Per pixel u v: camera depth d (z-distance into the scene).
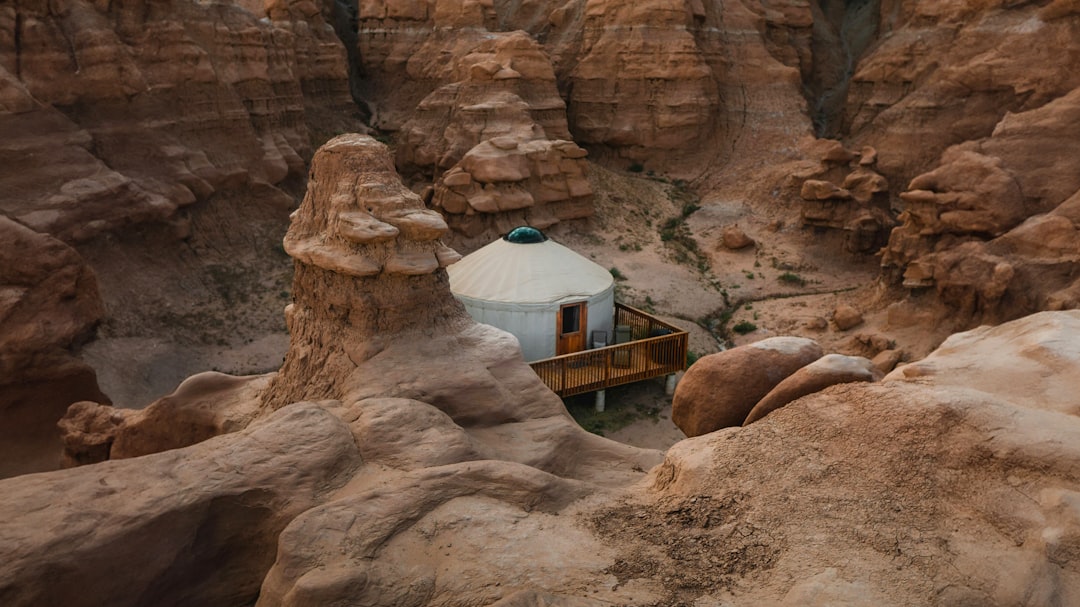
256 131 37.94
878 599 6.34
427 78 50.19
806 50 55.84
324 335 14.74
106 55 30.19
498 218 36.81
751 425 9.36
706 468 8.72
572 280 27.11
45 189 26.91
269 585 7.12
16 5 28.14
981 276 25.83
